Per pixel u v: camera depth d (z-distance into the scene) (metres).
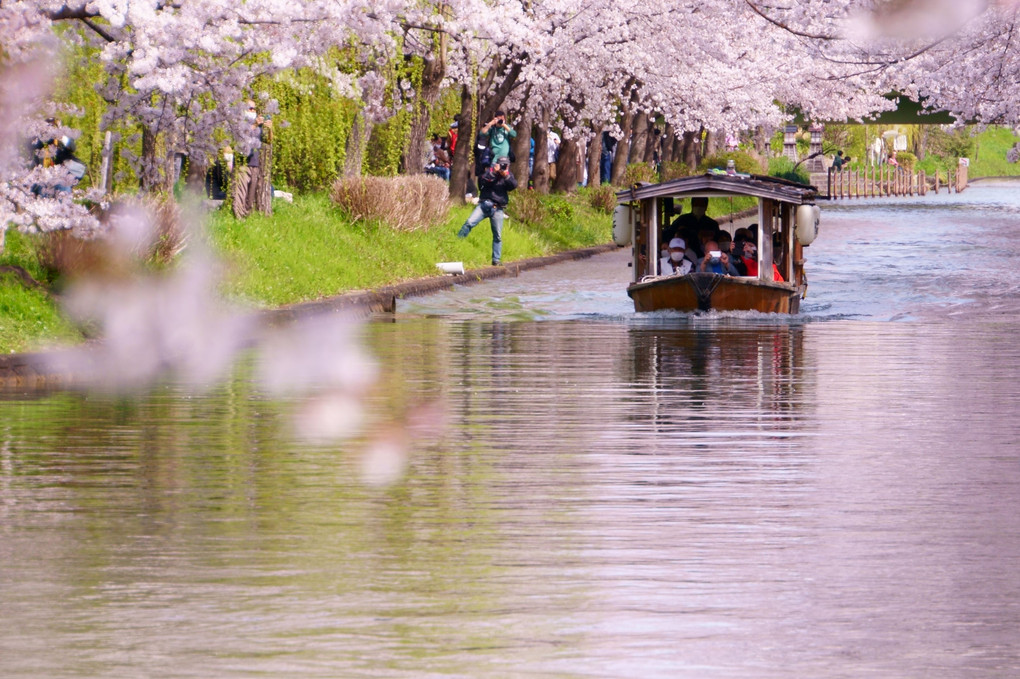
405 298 56.75
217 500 18.31
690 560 15.11
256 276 48.75
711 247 50.16
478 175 74.38
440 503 18.11
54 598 13.66
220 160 58.50
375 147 78.94
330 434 23.77
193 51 44.81
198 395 28.97
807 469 20.52
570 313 51.06
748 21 95.50
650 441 23.00
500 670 11.59
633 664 11.74
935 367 34.06
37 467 20.64
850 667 11.67
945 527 16.73
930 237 101.50
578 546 15.75
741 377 32.06
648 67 100.75
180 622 12.90
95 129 49.44
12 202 37.03
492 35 69.69
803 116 185.62
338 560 15.16
